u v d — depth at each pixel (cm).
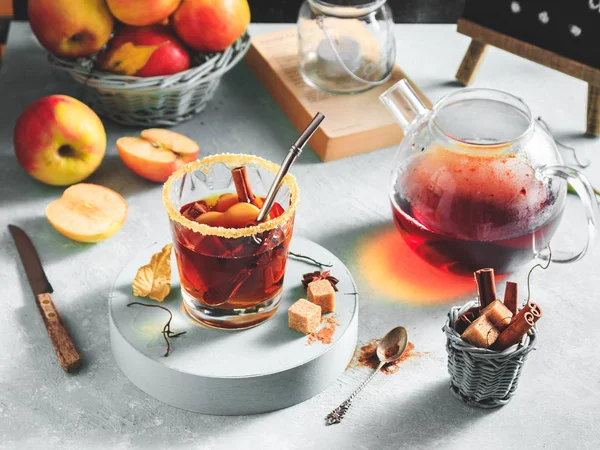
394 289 82
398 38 115
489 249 76
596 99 96
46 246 86
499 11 99
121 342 73
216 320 73
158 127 99
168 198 70
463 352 69
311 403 73
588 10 92
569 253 79
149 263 77
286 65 103
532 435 71
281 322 75
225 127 100
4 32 128
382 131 96
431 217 76
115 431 71
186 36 93
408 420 72
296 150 67
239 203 72
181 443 70
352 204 91
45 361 76
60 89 104
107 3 90
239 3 93
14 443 70
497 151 76
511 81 107
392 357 76
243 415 72
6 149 96
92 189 88
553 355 77
